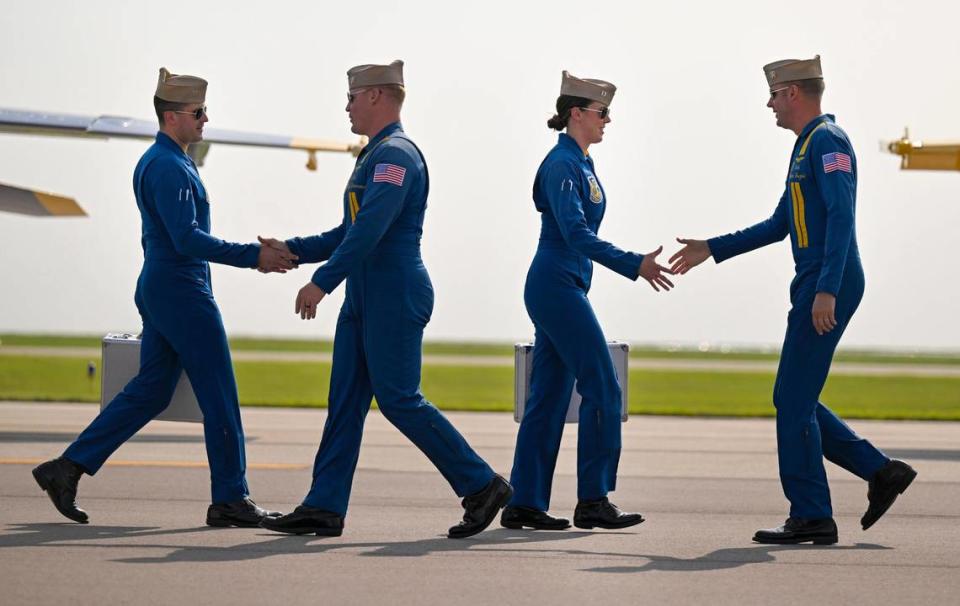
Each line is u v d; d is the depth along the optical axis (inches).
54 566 358.9
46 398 1235.2
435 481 589.6
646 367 3235.7
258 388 1674.5
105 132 1099.3
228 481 444.5
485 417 1069.1
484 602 320.8
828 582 354.0
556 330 451.5
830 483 609.3
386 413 422.0
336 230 442.3
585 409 450.0
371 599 321.4
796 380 429.7
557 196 442.0
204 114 452.8
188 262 445.7
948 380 2498.8
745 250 463.5
